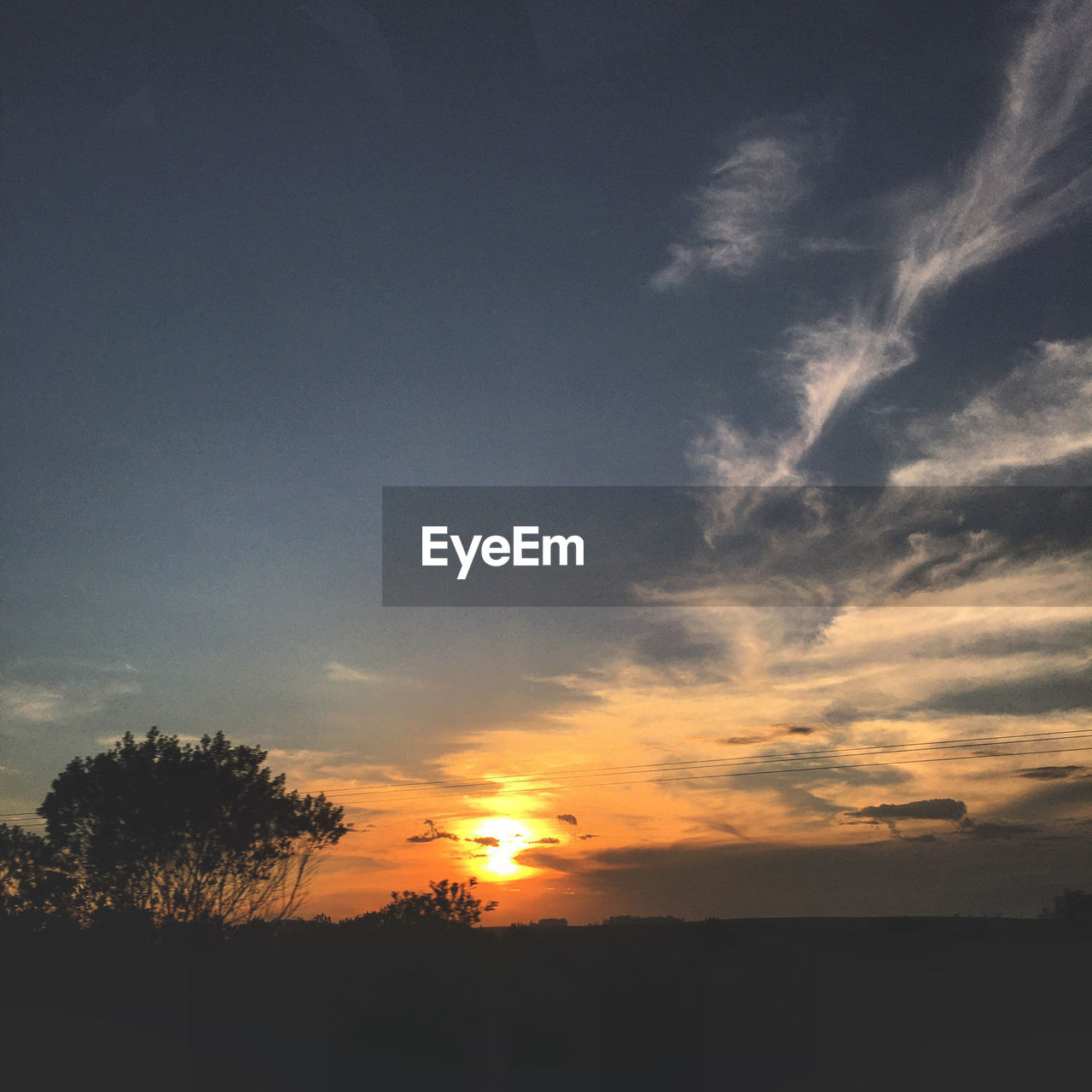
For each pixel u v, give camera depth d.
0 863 33.81
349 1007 22.88
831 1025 22.02
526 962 28.52
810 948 34.50
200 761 34.94
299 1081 18.05
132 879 33.94
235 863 34.47
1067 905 49.47
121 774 34.44
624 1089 17.45
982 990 25.97
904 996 25.00
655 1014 22.77
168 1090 17.34
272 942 31.80
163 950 30.00
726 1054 19.59
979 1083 16.94
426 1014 22.19
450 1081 18.12
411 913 40.84
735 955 30.19
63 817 34.25
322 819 35.50
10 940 29.98
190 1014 22.50
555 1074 18.56
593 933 37.25
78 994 24.14
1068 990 25.89
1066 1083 16.81
